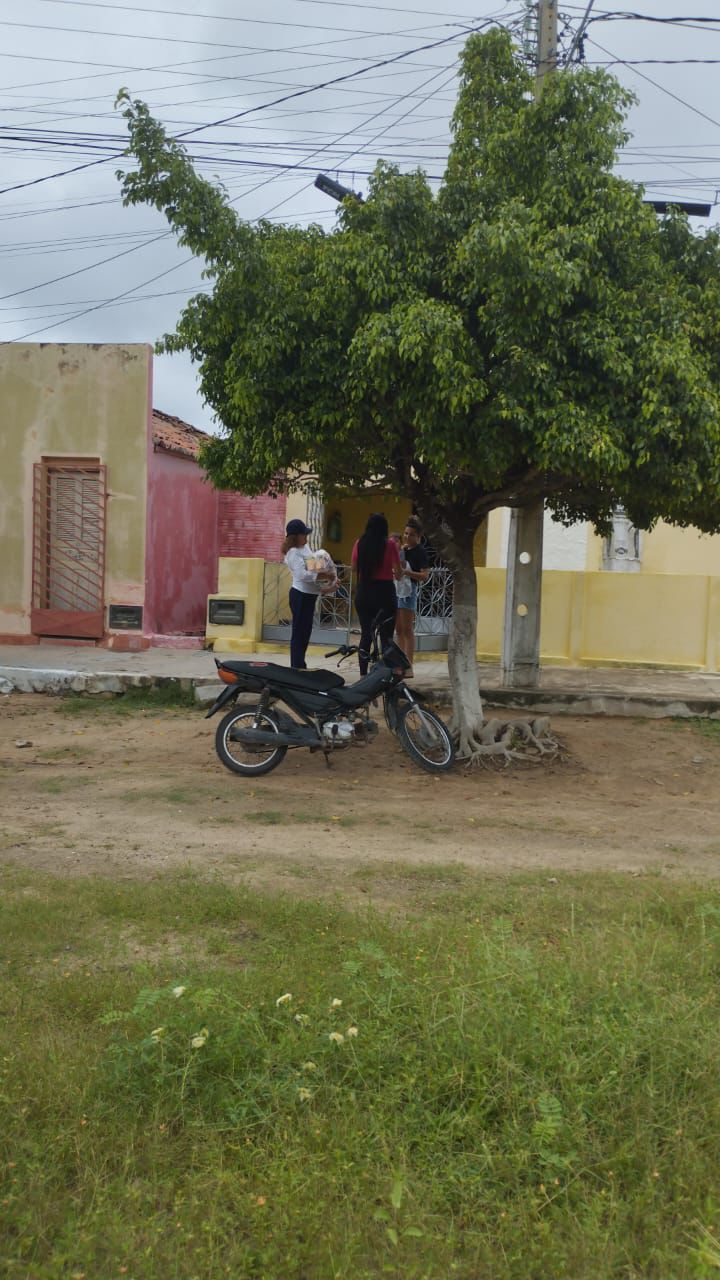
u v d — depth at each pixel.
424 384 7.95
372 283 8.13
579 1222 3.01
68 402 15.49
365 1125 3.38
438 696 11.91
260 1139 3.36
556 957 4.64
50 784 8.60
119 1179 3.14
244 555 19.06
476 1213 3.05
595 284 8.00
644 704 11.77
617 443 7.98
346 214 8.63
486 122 8.92
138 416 15.31
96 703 12.30
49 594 15.74
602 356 7.90
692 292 8.78
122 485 15.41
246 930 5.17
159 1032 3.72
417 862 6.56
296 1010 4.08
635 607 14.23
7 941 4.93
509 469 9.26
